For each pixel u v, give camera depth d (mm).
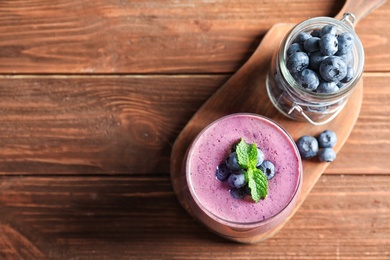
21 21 538
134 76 530
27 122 525
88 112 526
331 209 511
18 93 529
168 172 519
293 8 537
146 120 524
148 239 512
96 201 517
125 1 540
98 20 538
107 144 522
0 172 520
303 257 508
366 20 531
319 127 506
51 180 519
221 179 460
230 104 513
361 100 510
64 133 524
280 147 468
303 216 511
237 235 482
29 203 517
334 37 450
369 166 513
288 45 471
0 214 516
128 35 536
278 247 509
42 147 522
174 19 537
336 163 513
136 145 522
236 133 469
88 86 530
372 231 509
